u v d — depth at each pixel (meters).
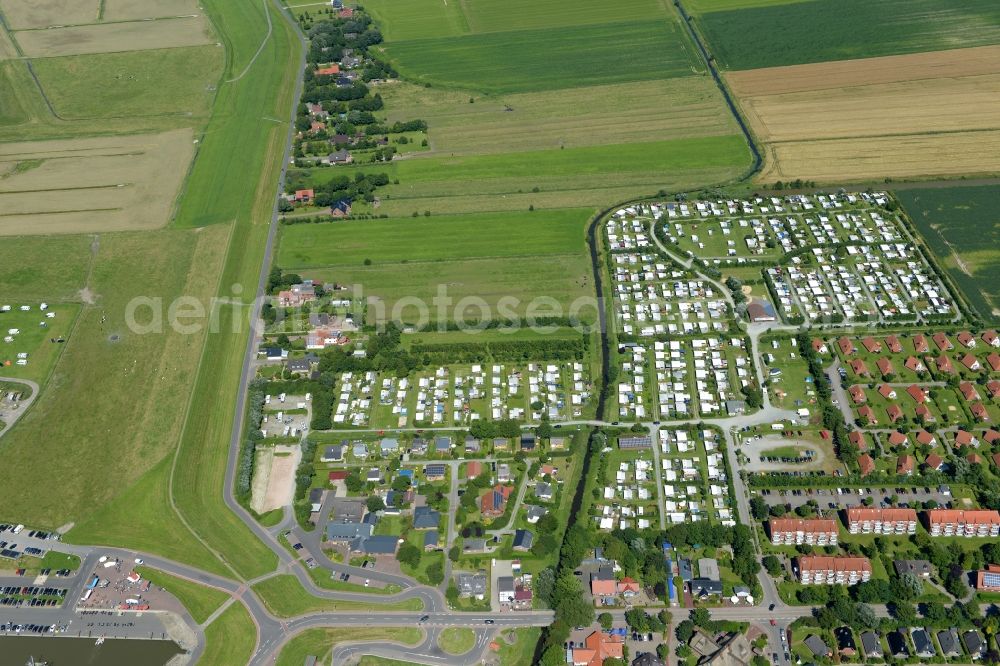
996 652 196.00
